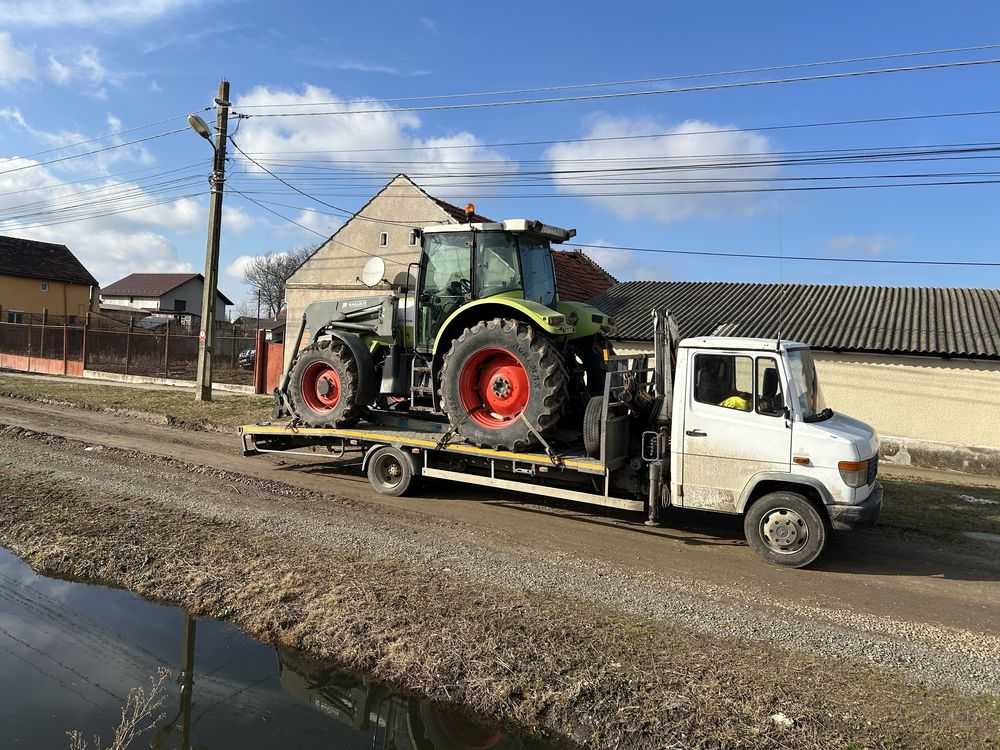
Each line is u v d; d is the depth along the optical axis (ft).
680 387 20.68
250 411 46.83
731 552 20.76
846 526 18.57
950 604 17.28
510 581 17.16
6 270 119.85
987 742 10.94
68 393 54.95
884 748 10.72
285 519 21.85
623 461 22.16
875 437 20.59
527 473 23.32
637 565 19.15
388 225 72.43
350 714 12.63
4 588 17.26
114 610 16.24
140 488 25.05
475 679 12.76
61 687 13.07
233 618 15.71
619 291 56.90
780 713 11.55
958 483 33.76
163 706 12.59
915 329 42.11
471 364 23.63
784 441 19.25
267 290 228.63
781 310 47.93
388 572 17.28
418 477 26.37
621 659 13.26
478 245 25.82
